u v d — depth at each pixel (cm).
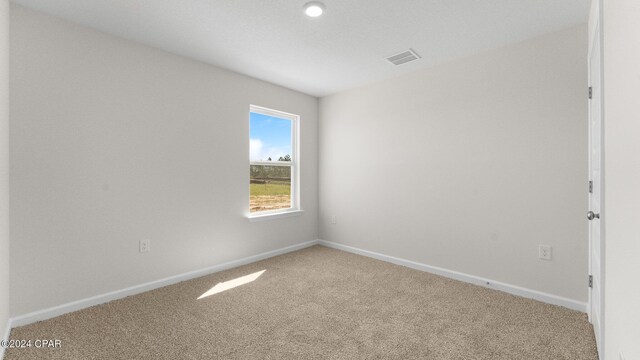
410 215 324
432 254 307
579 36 219
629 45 100
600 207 149
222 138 314
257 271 311
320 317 210
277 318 208
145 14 210
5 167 179
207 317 209
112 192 238
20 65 197
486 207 268
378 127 354
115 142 240
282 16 212
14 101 194
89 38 226
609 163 131
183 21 220
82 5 198
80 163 222
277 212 379
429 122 307
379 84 353
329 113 411
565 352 168
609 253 131
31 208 201
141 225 255
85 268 225
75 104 220
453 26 225
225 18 215
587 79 216
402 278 289
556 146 230
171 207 275
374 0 192
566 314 213
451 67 290
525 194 246
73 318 206
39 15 204
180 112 280
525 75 245
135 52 251
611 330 125
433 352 168
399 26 226
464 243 283
